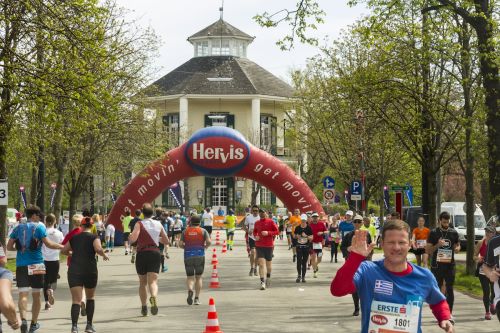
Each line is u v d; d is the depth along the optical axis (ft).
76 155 120.47
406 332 18.84
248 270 95.66
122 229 142.61
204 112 275.59
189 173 141.49
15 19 67.97
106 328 46.06
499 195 70.23
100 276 86.43
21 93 68.49
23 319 43.57
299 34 70.85
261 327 46.70
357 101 94.38
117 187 176.24
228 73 278.67
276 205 264.93
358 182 116.26
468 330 46.21
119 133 123.75
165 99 272.92
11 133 74.38
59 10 68.69
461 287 73.67
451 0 72.90
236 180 264.52
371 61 96.99
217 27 290.56
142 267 51.34
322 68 129.59
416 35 82.48
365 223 80.38
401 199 98.53
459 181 233.55
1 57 68.54
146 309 51.93
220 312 54.44
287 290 70.74
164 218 119.85
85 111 70.95
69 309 55.88
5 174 78.33
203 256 58.95
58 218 115.55
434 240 50.49
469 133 80.07
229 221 142.92
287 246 158.30
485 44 71.41
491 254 32.96
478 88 72.49
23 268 43.93
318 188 253.65
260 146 265.95
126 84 119.34
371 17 77.30
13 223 160.97
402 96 88.89
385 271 19.16
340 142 140.15
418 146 92.63
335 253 111.24
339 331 45.14
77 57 69.56
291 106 190.39
